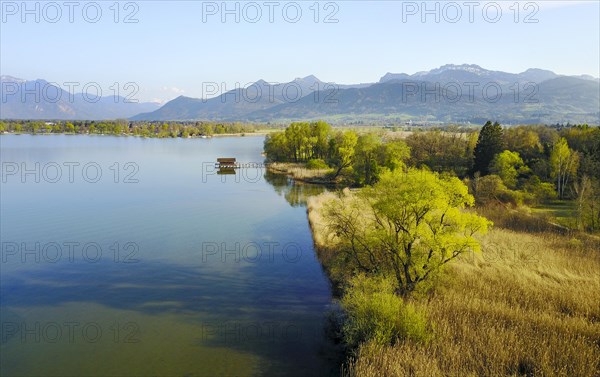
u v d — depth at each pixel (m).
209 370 25.39
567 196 74.06
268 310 33.75
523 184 76.69
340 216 37.59
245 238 53.88
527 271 35.81
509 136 109.56
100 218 62.88
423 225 32.50
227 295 36.66
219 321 31.88
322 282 39.69
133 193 82.62
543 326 26.09
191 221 62.19
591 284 33.16
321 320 31.98
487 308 28.27
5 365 25.94
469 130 160.12
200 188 90.25
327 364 26.08
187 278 40.66
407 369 21.83
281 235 55.50
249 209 70.50
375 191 34.38
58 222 60.38
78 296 36.59
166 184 94.25
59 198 76.56
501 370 21.69
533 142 104.06
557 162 77.94
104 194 81.00
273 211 69.25
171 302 35.28
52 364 26.03
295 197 81.56
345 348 27.58
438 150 110.25
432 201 30.70
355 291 29.25
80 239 52.81
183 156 150.75
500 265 37.38
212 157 149.62
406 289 32.03
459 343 24.12
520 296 30.88
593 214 53.34
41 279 40.28
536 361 22.47
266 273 41.97
